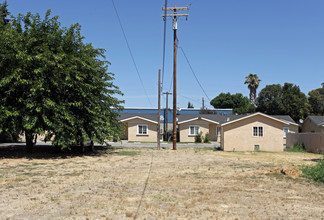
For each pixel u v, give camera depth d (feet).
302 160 66.39
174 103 90.94
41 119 58.90
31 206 25.21
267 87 175.63
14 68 55.06
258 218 22.53
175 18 85.92
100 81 66.80
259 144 94.99
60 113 59.93
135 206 25.57
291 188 34.27
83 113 65.67
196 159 65.51
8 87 56.54
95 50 69.67
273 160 65.98
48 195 29.30
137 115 156.25
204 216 22.90
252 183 36.96
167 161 60.59
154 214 23.31
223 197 29.25
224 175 43.16
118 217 22.43
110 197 28.63
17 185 34.09
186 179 39.32
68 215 22.85
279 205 26.58
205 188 33.55
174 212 23.88
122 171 45.91
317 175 40.14
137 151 83.56
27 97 58.03
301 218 22.80
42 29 60.80
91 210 24.23
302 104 165.17
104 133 70.59
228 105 245.24
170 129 179.52
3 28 59.31
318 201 28.37
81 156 67.10
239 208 25.39
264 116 95.20
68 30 64.34
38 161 57.11
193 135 143.84
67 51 62.64
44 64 55.88
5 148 80.48
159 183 36.22
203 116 154.10
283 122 95.04
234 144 94.38
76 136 64.69
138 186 34.24
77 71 60.29
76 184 35.09
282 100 167.12
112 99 74.74
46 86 56.85
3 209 24.31
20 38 56.34
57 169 47.37
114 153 76.07
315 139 88.58
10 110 56.75
